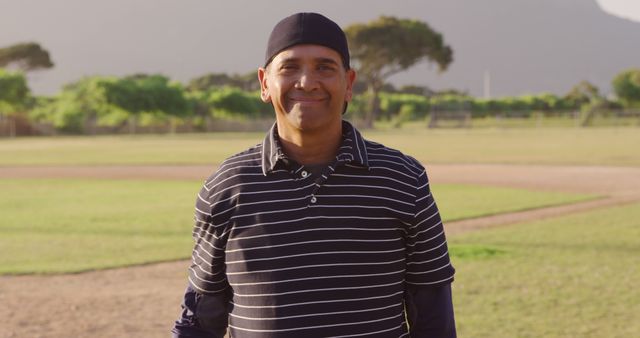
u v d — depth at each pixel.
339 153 2.35
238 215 2.36
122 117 73.62
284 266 2.31
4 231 11.86
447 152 32.84
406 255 2.45
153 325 6.54
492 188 18.09
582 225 11.91
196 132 78.62
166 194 17.41
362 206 2.32
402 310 2.45
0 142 50.81
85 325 6.52
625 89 84.38
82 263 9.23
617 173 22.03
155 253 9.88
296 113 2.36
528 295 7.24
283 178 2.35
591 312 6.61
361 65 84.31
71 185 19.78
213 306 2.57
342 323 2.31
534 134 55.41
